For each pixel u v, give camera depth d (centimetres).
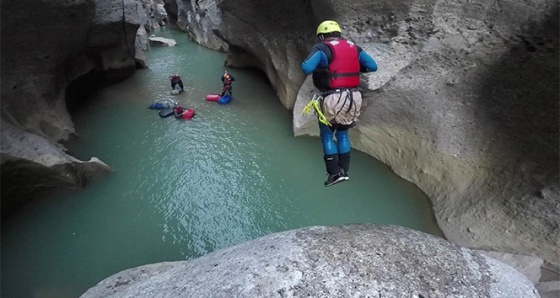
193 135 919
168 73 1441
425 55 632
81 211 658
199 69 1502
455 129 634
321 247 264
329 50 324
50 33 865
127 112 1059
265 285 238
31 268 548
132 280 411
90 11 984
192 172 770
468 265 261
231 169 777
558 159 492
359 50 344
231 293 239
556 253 476
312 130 877
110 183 730
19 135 636
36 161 607
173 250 582
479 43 570
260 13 1068
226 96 1119
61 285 523
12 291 513
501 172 569
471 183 603
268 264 255
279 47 1050
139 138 905
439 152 653
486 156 593
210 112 1051
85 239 600
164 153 839
